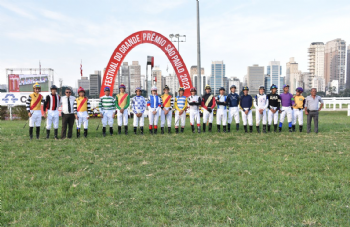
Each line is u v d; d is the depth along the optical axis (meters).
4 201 3.61
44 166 5.30
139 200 3.65
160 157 5.93
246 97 9.58
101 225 3.00
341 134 8.90
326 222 3.00
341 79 149.88
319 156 5.85
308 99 9.35
